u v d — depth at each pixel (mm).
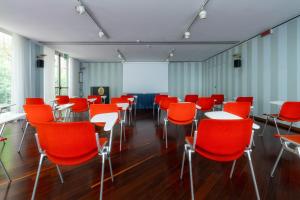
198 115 5516
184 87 11656
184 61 11484
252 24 4941
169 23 4820
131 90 10781
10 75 5812
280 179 2186
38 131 1484
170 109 3271
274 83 5238
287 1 3676
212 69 9906
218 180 2186
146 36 5992
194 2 3680
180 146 3414
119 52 8492
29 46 6395
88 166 2561
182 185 2084
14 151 3143
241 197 1855
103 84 11695
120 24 4895
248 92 6539
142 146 3410
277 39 5090
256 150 3152
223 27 5160
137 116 6840
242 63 6902
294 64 4539
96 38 6223
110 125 1664
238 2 3699
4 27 5102
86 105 4852
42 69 7254
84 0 3598
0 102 5539
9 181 2168
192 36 6027
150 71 10820
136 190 1988
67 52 8633
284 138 1955
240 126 1530
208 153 1690
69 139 1480
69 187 2047
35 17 4414
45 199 1834
